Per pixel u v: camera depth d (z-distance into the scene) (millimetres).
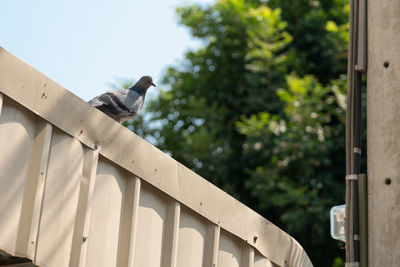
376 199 5094
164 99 18484
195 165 16266
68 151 5207
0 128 4746
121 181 5695
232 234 6730
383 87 5273
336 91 15664
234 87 18094
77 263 5133
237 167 16344
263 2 18766
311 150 14812
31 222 4805
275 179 14977
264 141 15359
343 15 17594
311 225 14516
